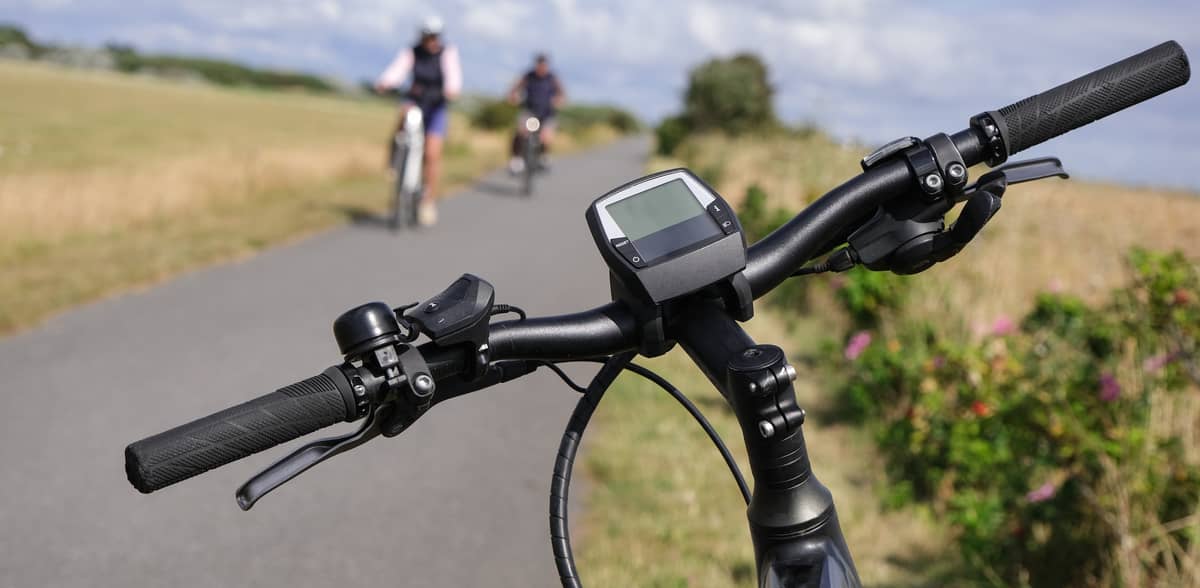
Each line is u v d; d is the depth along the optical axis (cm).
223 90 8956
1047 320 534
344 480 499
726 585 391
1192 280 477
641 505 464
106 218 1227
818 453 566
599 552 418
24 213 1165
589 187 1962
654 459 516
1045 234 1170
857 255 143
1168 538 381
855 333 719
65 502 457
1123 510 384
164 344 698
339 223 1247
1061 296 554
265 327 751
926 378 546
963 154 141
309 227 1196
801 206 1164
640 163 3069
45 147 2862
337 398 115
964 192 142
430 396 120
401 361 119
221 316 778
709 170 2164
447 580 401
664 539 430
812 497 123
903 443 520
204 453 107
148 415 562
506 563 416
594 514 457
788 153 2212
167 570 404
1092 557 409
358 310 120
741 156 2406
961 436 485
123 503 461
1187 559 368
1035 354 521
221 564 409
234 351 688
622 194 140
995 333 538
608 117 7944
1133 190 2300
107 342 698
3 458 496
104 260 951
